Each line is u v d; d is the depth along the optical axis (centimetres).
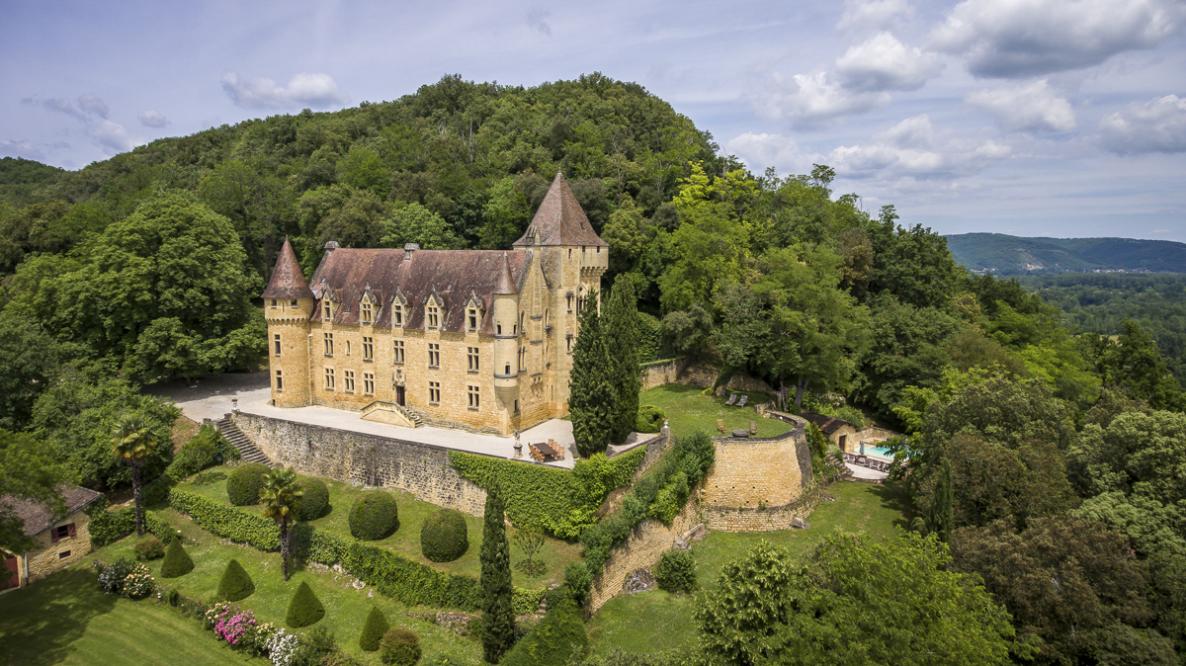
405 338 6356
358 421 6419
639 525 4894
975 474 4753
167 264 6938
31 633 4159
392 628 3947
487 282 6094
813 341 7325
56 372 6131
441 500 5294
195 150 16175
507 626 3747
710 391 8119
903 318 8656
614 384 5456
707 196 10519
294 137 15062
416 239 9550
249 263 9869
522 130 13050
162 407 6172
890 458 7794
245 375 8375
